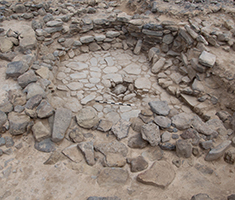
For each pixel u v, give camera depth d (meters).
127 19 6.01
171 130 3.83
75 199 2.82
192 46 5.13
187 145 3.42
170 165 3.35
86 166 3.23
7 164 3.11
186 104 4.62
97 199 2.77
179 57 5.50
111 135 3.75
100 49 6.30
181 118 4.01
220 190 3.08
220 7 6.11
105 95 4.71
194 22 5.62
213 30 5.29
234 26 5.41
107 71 5.45
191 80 4.90
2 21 5.70
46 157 3.27
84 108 3.99
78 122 3.76
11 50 4.68
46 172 3.08
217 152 3.37
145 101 4.66
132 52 6.29
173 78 5.09
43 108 3.64
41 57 4.96
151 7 6.36
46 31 5.33
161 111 4.16
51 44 5.56
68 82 5.00
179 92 4.70
